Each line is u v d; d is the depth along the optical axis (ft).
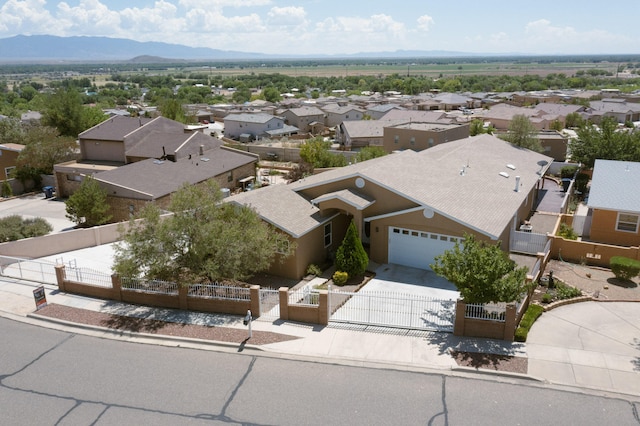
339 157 188.34
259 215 76.43
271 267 80.28
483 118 308.19
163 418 44.16
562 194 135.85
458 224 76.23
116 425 43.32
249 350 55.67
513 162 121.08
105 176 125.29
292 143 269.03
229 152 161.17
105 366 52.70
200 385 49.08
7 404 46.21
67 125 212.64
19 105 436.76
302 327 60.59
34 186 162.81
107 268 83.76
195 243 65.77
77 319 63.31
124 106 514.68
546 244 81.92
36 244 89.66
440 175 95.61
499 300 55.57
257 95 587.68
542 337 57.06
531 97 443.32
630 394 46.85
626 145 138.41
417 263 82.17
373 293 71.05
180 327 60.95
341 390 48.06
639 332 58.18
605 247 79.87
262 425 43.21
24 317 64.64
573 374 49.88
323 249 86.33
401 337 57.82
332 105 391.45
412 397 46.91
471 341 56.49
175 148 150.82
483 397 46.83
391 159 99.45
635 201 89.51
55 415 44.65
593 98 438.81
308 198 90.74
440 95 459.32
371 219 83.05
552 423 43.24
